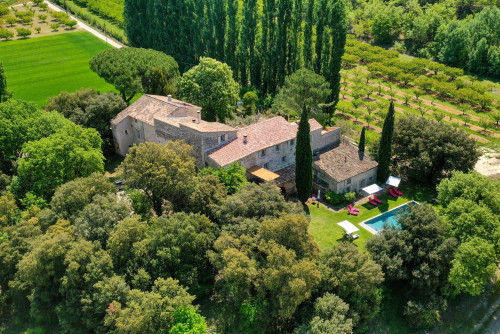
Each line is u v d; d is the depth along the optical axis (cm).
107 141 8362
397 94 12406
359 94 11556
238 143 6981
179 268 5159
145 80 9475
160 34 12625
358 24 19350
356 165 7512
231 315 5119
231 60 11656
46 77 13200
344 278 4900
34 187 6412
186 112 7806
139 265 5138
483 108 11338
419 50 16200
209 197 5728
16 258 5275
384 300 5528
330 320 4650
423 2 19912
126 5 13338
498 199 5722
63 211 5678
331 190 7312
